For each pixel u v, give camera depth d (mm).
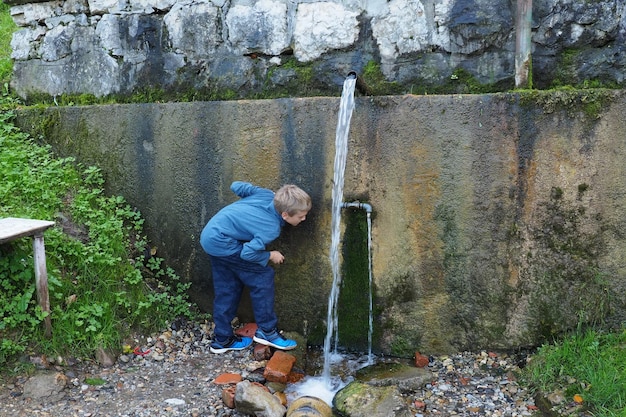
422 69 3471
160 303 3873
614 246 3141
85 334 3432
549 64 3295
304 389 3279
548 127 3100
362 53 3592
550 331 3287
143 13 4148
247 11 3812
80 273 3629
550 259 3225
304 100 3494
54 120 4426
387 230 3453
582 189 3117
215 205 3852
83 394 3119
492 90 3350
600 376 2912
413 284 3473
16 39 4793
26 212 3779
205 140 3812
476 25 3328
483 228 3277
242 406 2930
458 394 3133
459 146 3230
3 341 3129
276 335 3582
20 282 3301
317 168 3535
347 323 3658
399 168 3359
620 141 3047
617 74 3188
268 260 3461
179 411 2990
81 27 4418
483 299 3363
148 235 4141
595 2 3178
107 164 4230
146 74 4184
